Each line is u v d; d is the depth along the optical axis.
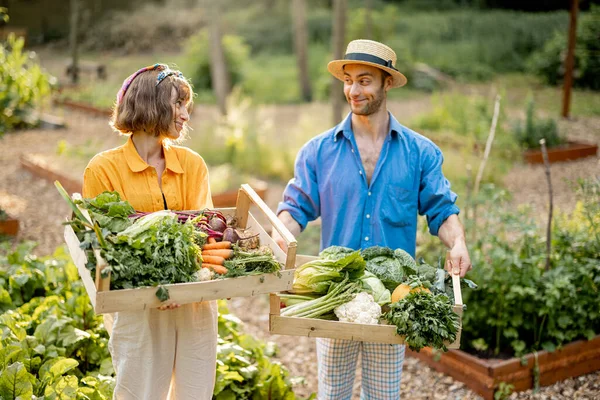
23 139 12.39
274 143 11.58
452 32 24.70
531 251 4.99
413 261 3.32
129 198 2.95
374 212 3.52
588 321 4.68
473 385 4.44
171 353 2.90
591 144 11.62
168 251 2.63
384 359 3.36
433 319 2.88
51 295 4.59
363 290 3.10
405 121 13.95
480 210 7.05
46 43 27.77
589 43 18.94
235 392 3.85
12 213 8.29
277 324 2.97
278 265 2.78
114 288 2.55
